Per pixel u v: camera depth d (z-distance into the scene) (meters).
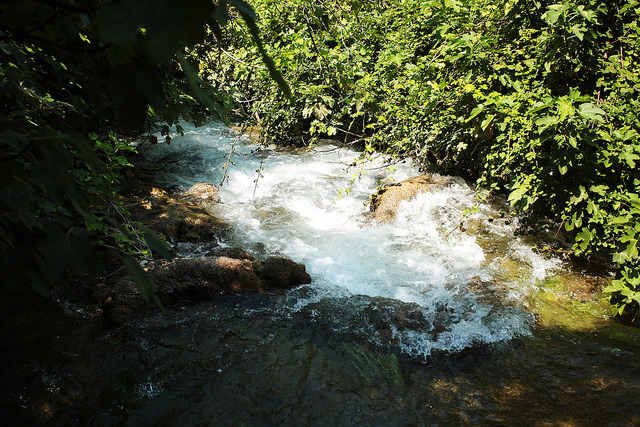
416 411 3.08
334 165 7.83
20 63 1.67
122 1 0.46
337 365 3.50
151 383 3.28
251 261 4.69
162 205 5.84
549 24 5.17
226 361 3.51
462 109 5.86
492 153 5.40
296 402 3.15
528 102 4.89
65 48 0.66
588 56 5.15
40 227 0.73
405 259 5.06
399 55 6.39
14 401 3.05
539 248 5.08
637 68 4.88
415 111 6.36
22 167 0.72
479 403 3.14
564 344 3.72
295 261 5.01
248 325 3.92
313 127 6.97
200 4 0.50
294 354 3.60
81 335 3.70
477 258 4.99
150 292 0.68
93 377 3.30
